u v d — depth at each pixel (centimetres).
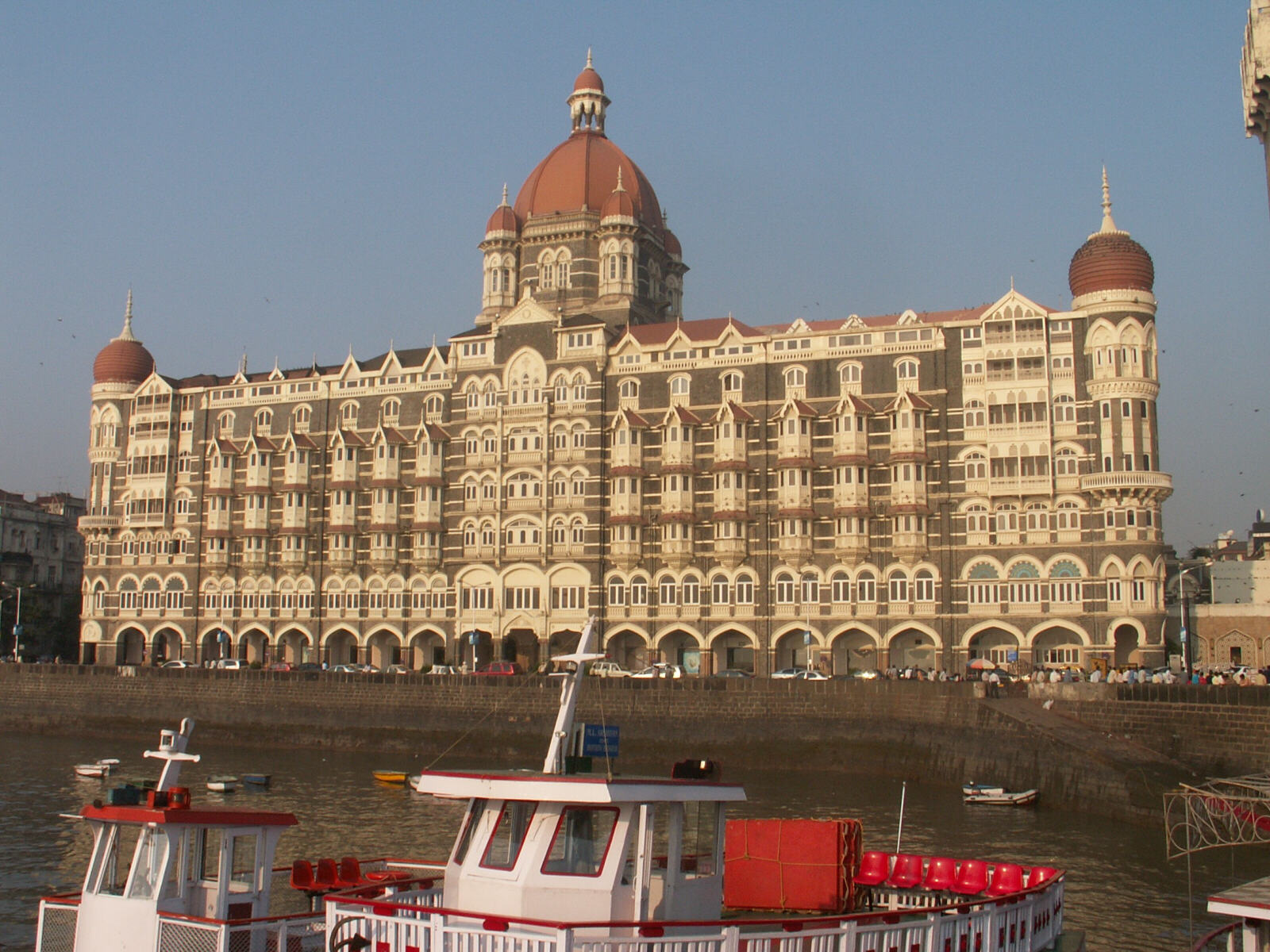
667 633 11062
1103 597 9806
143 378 13825
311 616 12425
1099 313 10012
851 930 2588
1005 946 2914
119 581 13300
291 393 12900
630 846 2519
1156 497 9825
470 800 2653
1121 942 4103
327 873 3269
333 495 12469
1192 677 8612
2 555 15538
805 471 10706
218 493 12825
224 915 2839
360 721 10306
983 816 6650
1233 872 5122
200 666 11431
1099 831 6134
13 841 5869
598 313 12419
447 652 11875
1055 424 10112
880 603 10425
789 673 9969
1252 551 13988
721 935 2425
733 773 8775
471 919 2461
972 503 10250
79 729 11388
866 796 7488
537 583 11556
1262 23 5512
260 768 8962
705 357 11250
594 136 13425
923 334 10588
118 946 2780
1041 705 7719
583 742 2816
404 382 12438
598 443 11488
